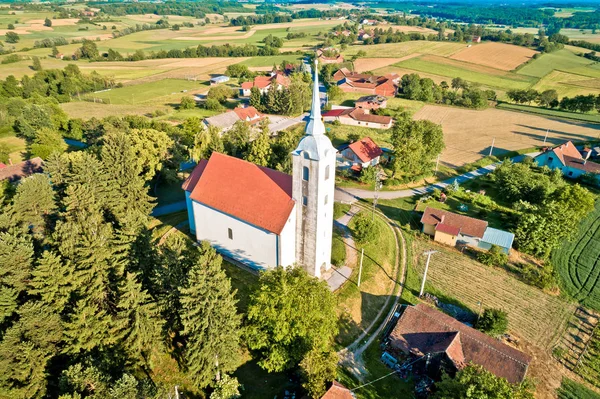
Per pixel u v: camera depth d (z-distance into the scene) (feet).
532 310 172.86
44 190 187.01
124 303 122.11
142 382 109.19
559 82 609.83
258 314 134.82
